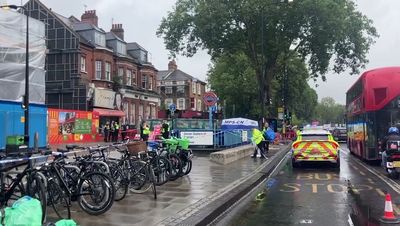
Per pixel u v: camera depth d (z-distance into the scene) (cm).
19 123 2341
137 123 5094
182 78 8056
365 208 986
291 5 3809
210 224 838
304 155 1897
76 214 827
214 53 4378
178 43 4275
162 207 906
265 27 4066
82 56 4278
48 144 2791
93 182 824
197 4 4106
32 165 795
